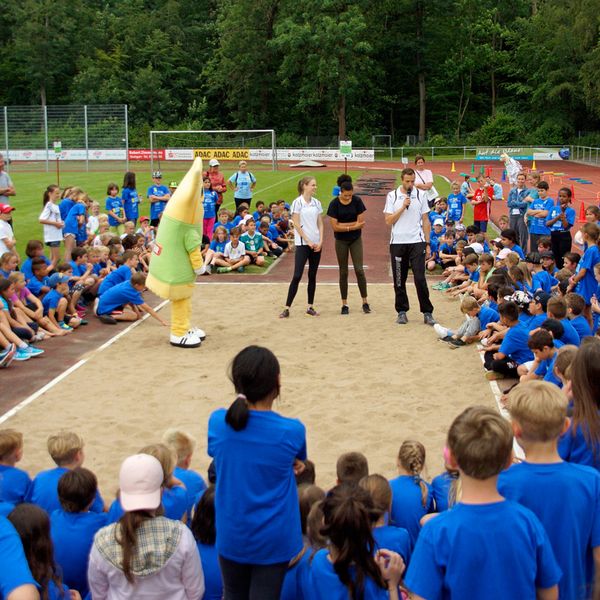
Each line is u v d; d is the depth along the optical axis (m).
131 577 3.97
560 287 11.30
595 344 4.63
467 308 11.57
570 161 58.84
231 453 4.12
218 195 22.31
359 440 8.25
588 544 3.76
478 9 77.25
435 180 41.66
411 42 76.69
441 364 10.82
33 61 80.88
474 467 3.27
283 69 70.00
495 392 9.61
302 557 4.38
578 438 4.61
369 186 38.66
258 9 72.56
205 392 9.84
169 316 13.95
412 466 5.43
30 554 4.12
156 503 4.06
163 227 11.57
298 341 12.10
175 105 78.62
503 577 3.25
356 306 14.48
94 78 77.31
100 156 50.16
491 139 71.25
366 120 76.62
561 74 70.12
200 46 85.38
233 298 15.21
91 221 17.62
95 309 13.55
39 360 11.22
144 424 8.80
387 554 4.09
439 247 17.36
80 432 8.59
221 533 4.19
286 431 4.11
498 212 28.75
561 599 3.65
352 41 67.75
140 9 87.44
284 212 21.00
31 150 50.62
